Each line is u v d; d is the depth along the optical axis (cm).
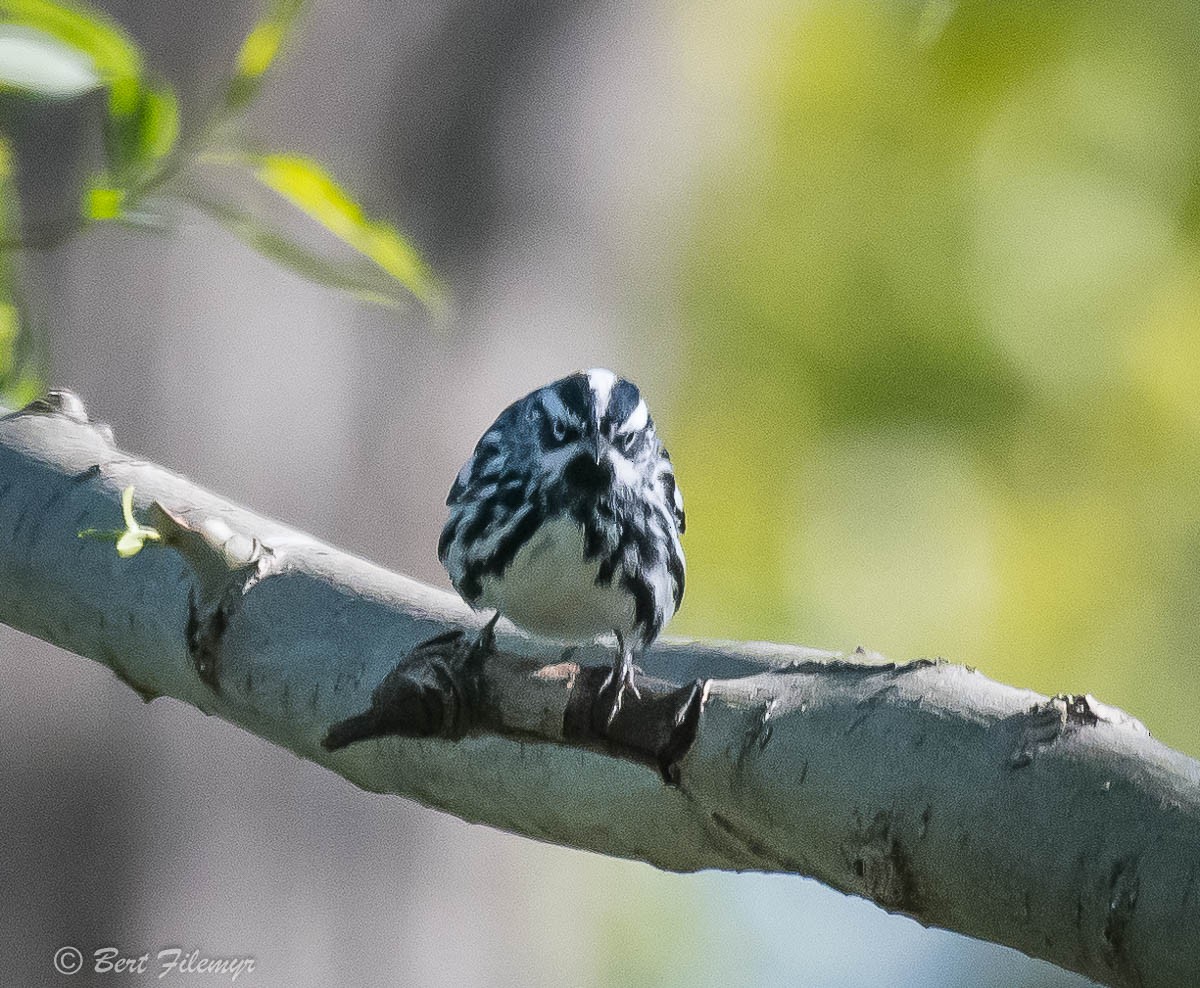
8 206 723
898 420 2397
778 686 611
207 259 1136
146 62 1098
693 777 612
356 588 685
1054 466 2397
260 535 705
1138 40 2266
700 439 2409
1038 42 2262
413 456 1232
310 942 1202
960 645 2394
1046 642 2392
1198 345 2330
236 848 1181
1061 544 2398
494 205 1261
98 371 1127
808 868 620
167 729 1168
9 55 562
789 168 2367
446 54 1227
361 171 1207
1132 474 2384
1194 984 516
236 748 1183
